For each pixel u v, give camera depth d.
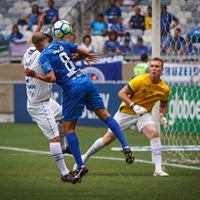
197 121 40.41
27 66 23.70
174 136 37.03
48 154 33.34
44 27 60.88
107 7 63.69
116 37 55.75
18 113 54.34
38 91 23.23
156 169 25.47
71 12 64.56
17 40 59.22
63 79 21.52
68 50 21.94
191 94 39.94
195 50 34.91
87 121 50.41
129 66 50.94
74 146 21.61
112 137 25.55
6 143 39.19
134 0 64.25
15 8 69.06
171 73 36.19
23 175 25.59
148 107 25.64
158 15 28.52
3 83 54.69
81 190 21.83
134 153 34.09
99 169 27.58
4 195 20.70
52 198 20.08
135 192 21.33
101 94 48.47
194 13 35.91
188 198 20.05
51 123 23.28
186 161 30.14
